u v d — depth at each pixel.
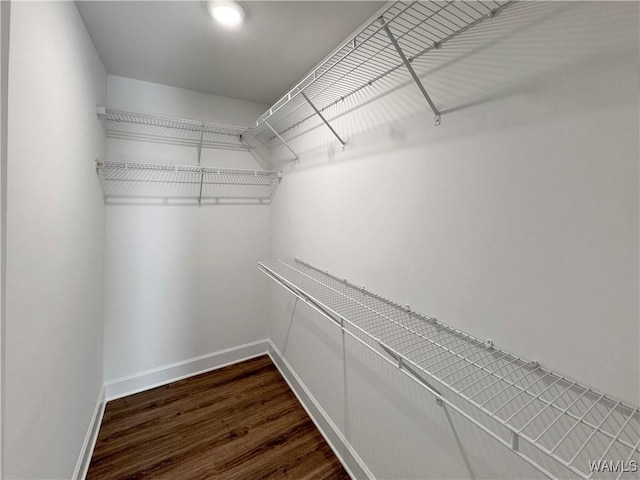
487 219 0.88
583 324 0.68
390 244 1.26
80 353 1.38
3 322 0.68
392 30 1.16
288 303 2.28
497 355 0.85
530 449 0.76
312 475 1.50
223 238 2.46
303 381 2.05
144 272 2.15
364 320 1.17
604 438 0.64
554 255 0.73
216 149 2.36
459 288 0.97
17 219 0.74
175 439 1.71
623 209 0.61
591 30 0.65
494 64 0.84
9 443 0.71
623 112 0.61
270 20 1.36
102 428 1.78
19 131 0.74
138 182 2.09
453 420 0.97
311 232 1.91
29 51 0.80
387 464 1.28
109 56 1.72
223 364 2.51
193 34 1.49
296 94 1.39
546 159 0.73
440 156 1.02
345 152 1.54
